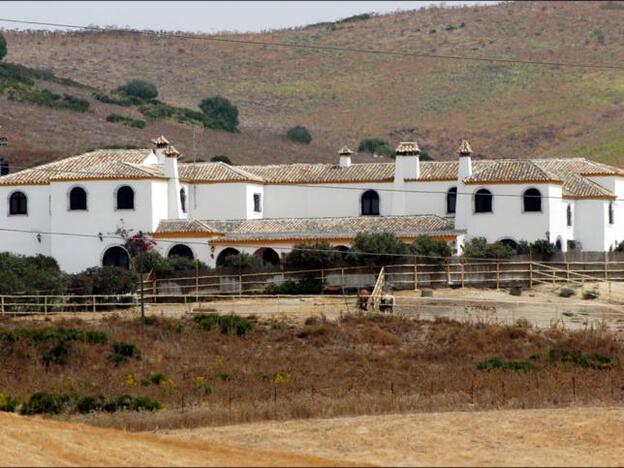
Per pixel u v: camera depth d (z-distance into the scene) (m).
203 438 107.75
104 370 156.88
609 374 147.75
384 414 121.44
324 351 170.25
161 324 183.88
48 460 94.12
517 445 104.25
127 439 102.81
